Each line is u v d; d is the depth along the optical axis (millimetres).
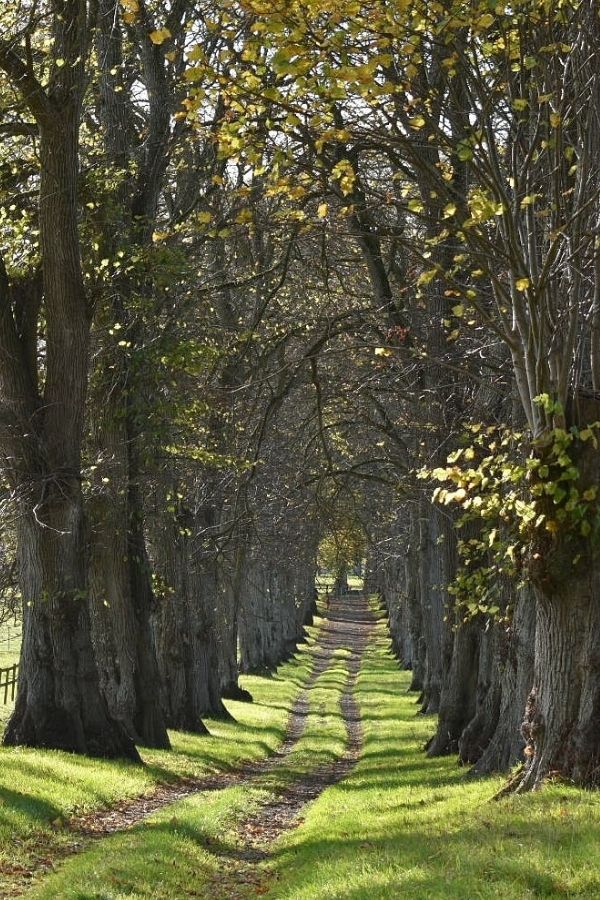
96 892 10398
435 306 20266
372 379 20406
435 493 13086
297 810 18625
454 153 12203
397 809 14875
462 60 11766
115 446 24109
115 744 21359
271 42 10812
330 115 11734
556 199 12102
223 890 11531
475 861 8773
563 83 11867
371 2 10750
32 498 20094
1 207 21219
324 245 18625
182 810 16828
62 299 20125
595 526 11828
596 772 12047
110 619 25594
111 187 21969
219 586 42625
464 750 20406
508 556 13969
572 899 7543
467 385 19812
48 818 14680
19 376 20172
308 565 47812
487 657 21156
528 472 12039
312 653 74250
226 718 36531
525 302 12680
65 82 19422
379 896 8281
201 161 26672
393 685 53344
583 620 12281
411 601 50344
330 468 22469
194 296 25094
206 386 24109
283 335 21656
